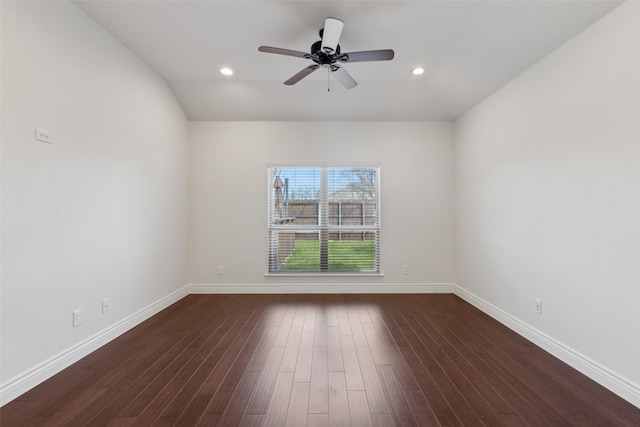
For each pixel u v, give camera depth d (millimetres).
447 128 4188
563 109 2250
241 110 3984
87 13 2322
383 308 3531
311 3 2199
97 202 2459
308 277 4203
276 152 4191
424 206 4195
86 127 2342
